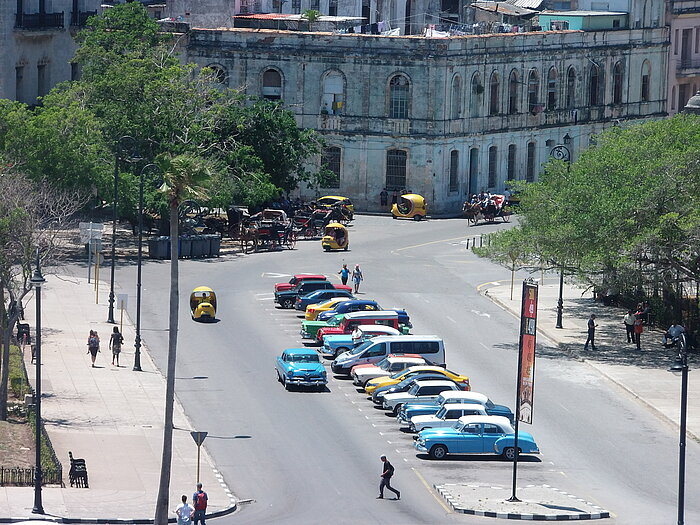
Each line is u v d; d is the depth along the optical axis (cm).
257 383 11100
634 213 11981
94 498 8256
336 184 18975
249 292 14000
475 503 8350
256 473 9019
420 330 12825
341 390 11006
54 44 18350
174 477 8794
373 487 8788
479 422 9494
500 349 12325
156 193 15038
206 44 18938
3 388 9675
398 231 17500
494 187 19588
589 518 8181
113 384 10838
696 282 12575
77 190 14200
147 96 15888
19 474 8438
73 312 12900
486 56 19050
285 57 18812
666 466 9381
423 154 18612
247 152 16775
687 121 14112
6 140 14025
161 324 12725
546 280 15138
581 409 10625
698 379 11381
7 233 9969
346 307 12644
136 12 17512
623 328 13075
